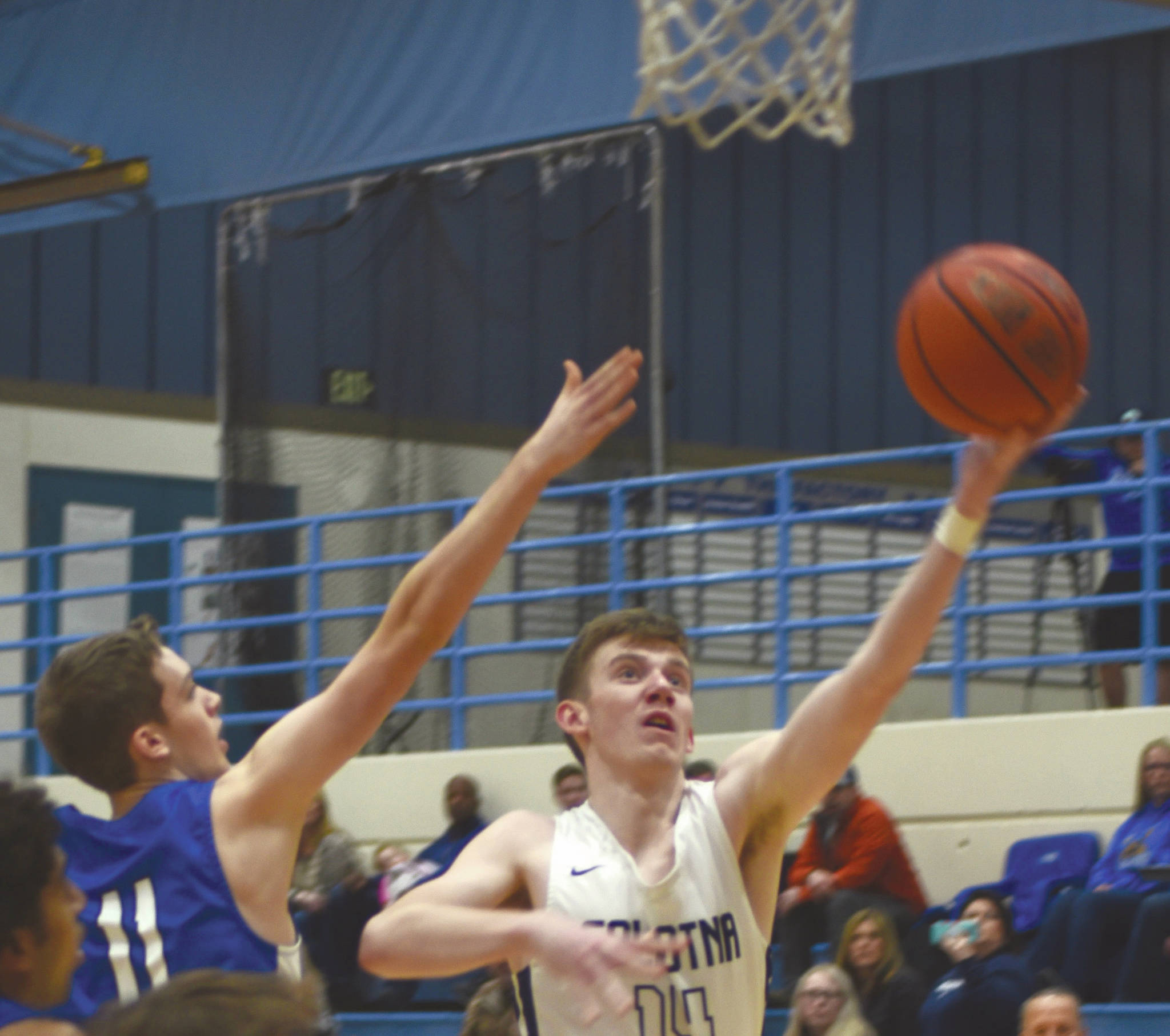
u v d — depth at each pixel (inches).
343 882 545.0
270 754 155.9
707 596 871.1
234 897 154.3
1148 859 446.6
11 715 862.5
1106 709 560.7
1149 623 506.0
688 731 177.0
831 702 164.1
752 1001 169.0
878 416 902.4
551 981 167.3
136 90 778.8
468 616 763.4
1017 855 496.1
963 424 175.2
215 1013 95.3
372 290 735.1
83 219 784.9
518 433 700.7
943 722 522.6
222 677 664.4
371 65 723.4
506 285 701.3
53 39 802.8
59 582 877.8
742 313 914.1
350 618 721.0
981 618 891.4
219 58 760.3
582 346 676.7
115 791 165.5
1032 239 901.8
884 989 409.4
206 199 756.6
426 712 690.8
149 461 909.2
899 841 471.8
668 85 486.6
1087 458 575.8
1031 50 584.1
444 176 715.4
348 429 738.2
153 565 909.8
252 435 752.3
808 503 888.9
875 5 610.5
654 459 641.0
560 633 737.0
